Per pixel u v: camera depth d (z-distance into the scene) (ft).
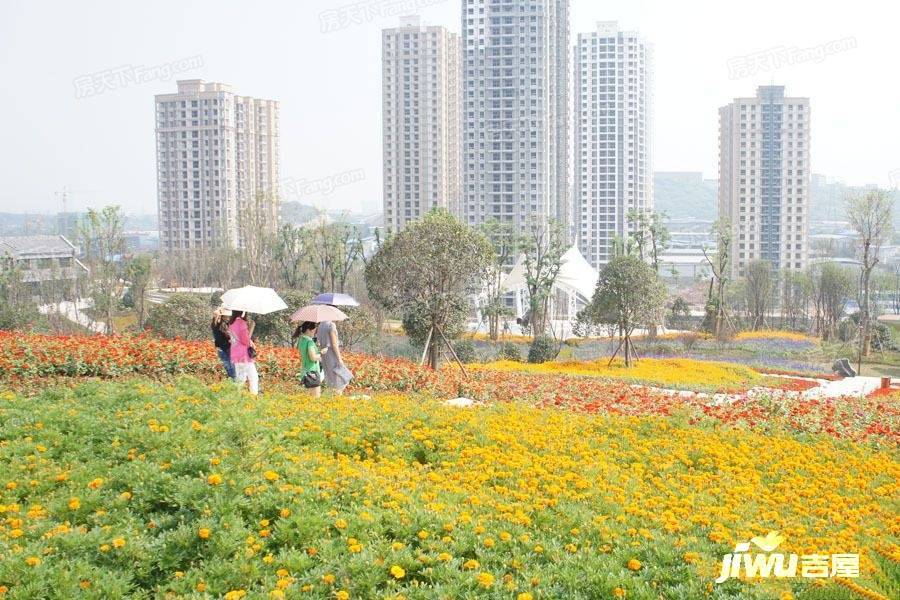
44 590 22.00
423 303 93.81
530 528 28.53
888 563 27.07
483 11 353.51
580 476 34.86
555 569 24.62
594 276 191.72
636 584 23.75
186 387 43.19
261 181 370.53
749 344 163.84
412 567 24.66
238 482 28.63
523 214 357.20
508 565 25.20
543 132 354.13
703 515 30.45
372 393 64.80
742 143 345.10
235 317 51.83
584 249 449.06
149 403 39.37
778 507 33.32
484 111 356.59
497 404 51.24
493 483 34.06
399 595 22.58
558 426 44.24
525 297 260.83
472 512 29.35
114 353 60.95
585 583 23.95
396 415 43.21
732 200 352.08
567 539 27.58
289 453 33.37
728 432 45.80
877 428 50.60
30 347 58.90
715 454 40.52
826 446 44.55
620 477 35.63
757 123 342.85
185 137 345.31
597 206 443.73
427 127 380.78
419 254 92.63
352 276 232.12
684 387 91.71
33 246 272.92
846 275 200.64
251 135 360.69
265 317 107.96
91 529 26.58
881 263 286.87
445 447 38.63
